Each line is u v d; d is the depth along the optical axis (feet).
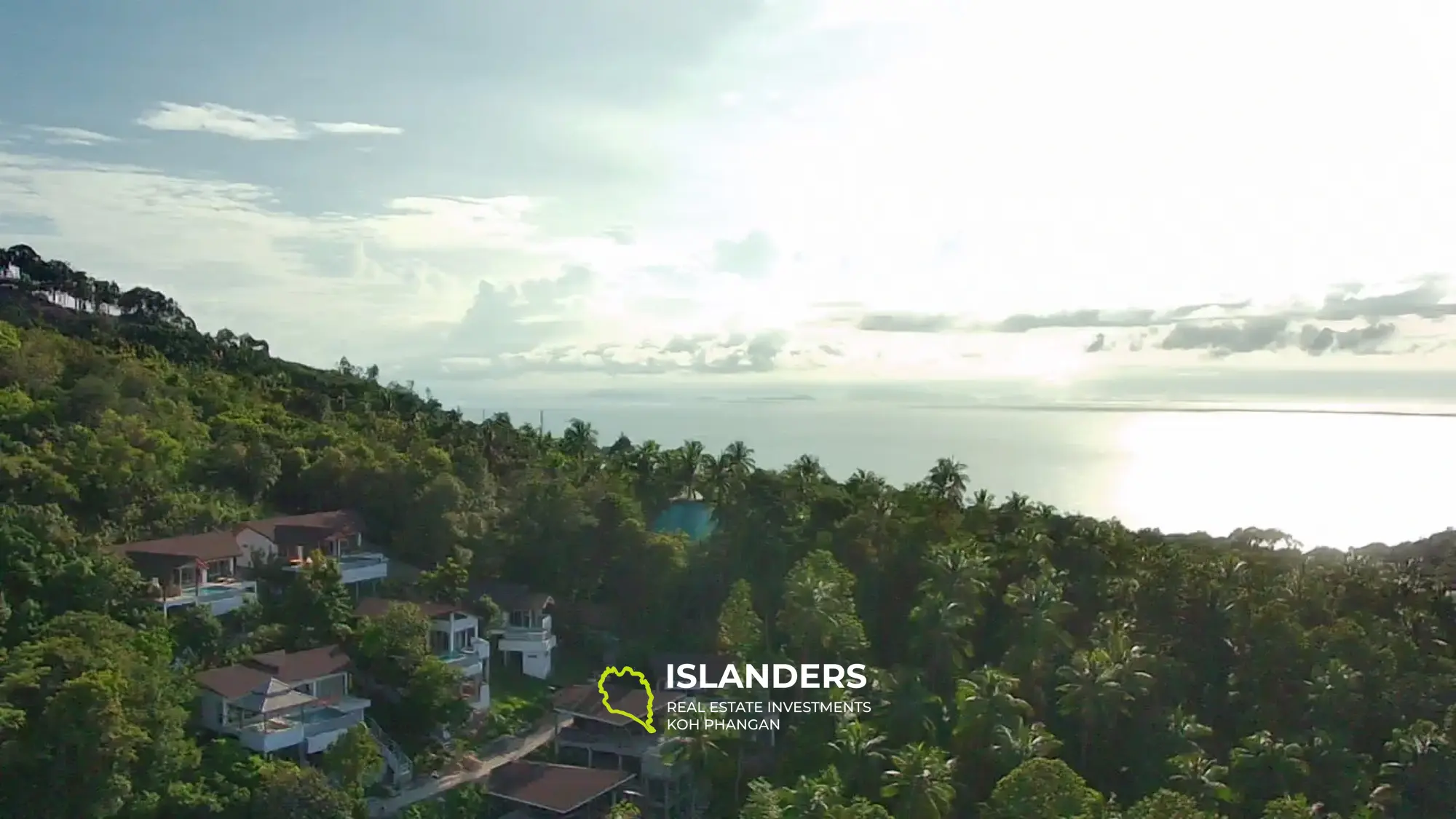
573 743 236.43
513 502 343.87
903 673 231.71
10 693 164.14
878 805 184.55
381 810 199.41
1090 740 230.07
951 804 198.49
